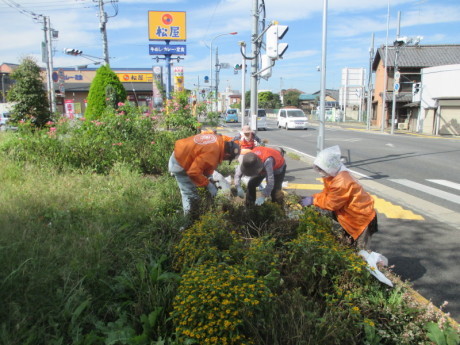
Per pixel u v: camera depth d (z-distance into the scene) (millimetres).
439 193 8141
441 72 27203
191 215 4219
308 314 2568
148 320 2562
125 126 8234
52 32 22172
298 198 5262
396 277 3674
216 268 2652
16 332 2406
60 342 2367
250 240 3814
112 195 5566
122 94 16016
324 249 3090
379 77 38094
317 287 3111
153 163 7699
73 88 36750
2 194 5156
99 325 2596
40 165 7051
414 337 2619
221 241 3430
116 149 7613
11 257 3184
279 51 8938
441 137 24672
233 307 2318
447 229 5648
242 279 2566
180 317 2506
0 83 36094
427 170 11117
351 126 38875
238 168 5219
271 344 2439
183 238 3408
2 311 2604
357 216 3811
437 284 3912
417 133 28641
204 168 4305
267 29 8953
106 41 20547
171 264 3379
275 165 4840
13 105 11164
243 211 4332
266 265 3066
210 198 4660
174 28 25594
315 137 23531
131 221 4434
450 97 26625
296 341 2367
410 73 34281
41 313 2617
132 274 3188
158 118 9539
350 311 2619
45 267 3148
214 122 10891
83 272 3127
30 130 8836
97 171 7355
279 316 2582
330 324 2502
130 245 3670
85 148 7508
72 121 10180
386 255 4652
